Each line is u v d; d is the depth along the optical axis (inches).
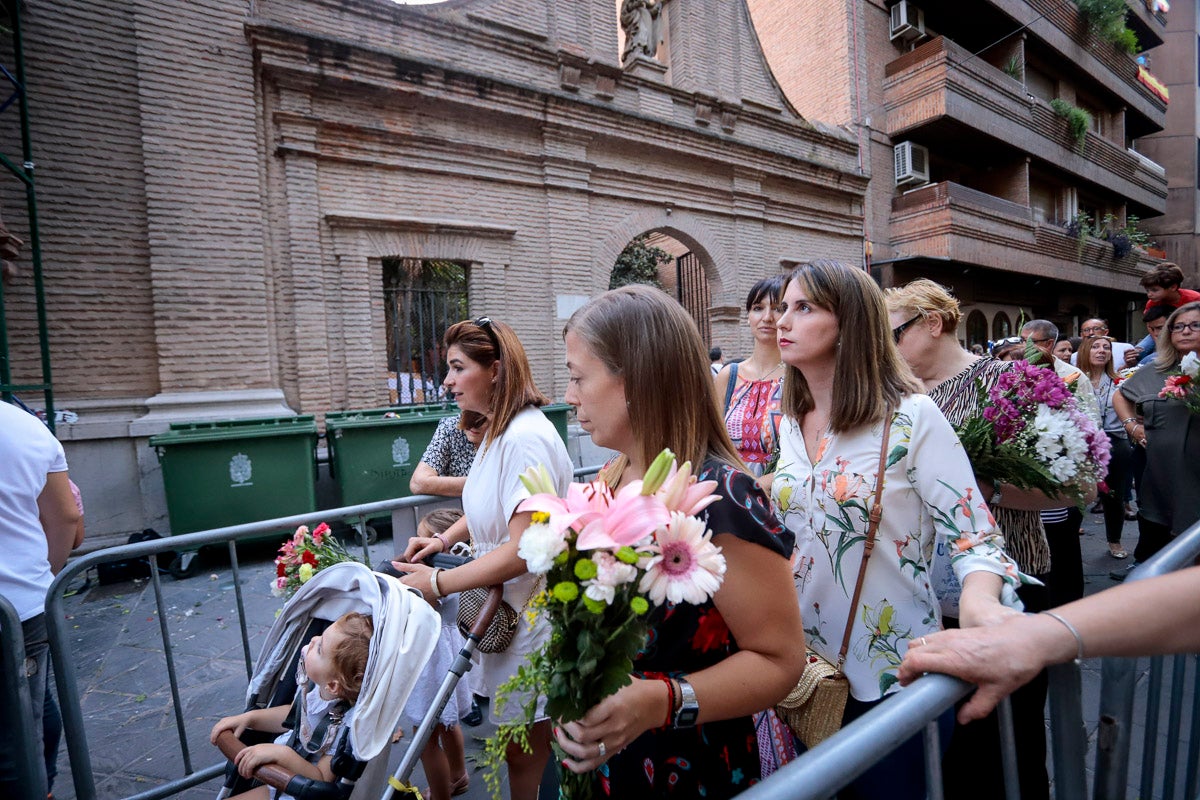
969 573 51.0
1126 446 190.2
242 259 245.3
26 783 70.2
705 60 400.5
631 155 368.5
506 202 322.0
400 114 289.3
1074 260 658.8
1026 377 71.4
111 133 226.8
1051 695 38.3
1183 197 1005.8
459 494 110.0
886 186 531.8
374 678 67.2
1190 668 55.2
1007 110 561.3
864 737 30.0
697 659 42.5
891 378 59.4
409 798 70.6
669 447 44.3
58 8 218.2
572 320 48.7
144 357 233.9
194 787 100.7
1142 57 950.4
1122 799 41.4
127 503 228.5
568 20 338.3
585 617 31.0
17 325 214.7
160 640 154.4
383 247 286.0
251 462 217.8
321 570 78.2
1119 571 178.5
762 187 435.8
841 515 58.5
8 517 77.3
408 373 304.5
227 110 242.5
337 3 272.2
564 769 42.9
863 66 518.0
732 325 421.7
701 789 43.0
